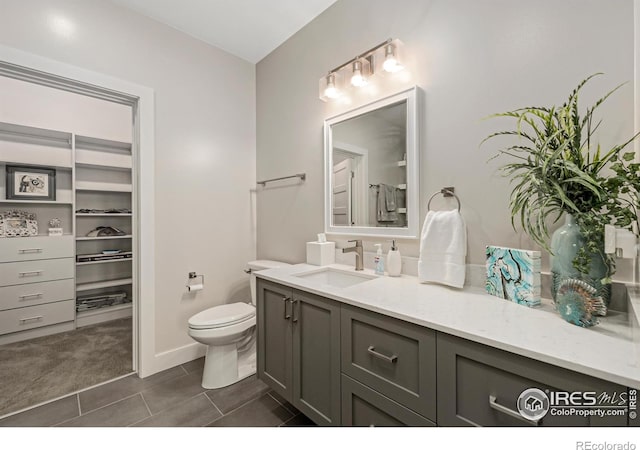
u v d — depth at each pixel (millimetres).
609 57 953
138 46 1932
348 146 1796
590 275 823
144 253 1951
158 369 2008
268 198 2479
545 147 854
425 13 1439
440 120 1386
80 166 3029
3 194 2594
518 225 1153
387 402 1003
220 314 1918
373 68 1595
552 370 660
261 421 1502
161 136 2037
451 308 988
